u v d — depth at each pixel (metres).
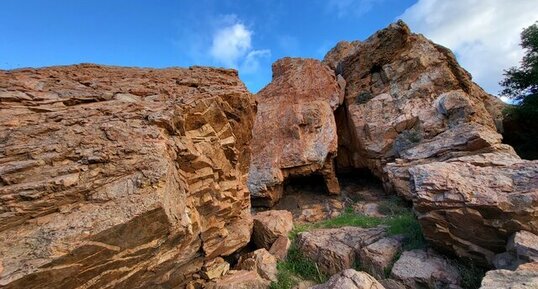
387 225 11.73
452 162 9.91
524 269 5.30
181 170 6.94
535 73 18.34
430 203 8.57
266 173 17.81
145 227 4.76
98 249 4.27
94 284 4.58
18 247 3.80
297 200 19.11
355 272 6.45
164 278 6.60
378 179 19.50
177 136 6.97
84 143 5.39
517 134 20.11
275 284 8.58
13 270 3.54
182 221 5.61
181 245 6.18
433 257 8.61
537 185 7.48
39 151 4.96
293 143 18.66
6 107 5.86
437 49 20.61
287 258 10.48
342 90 21.39
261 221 12.50
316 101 20.17
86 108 6.50
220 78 10.22
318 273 9.40
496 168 8.84
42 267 3.68
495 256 7.32
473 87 19.75
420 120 17.20
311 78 21.36
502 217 7.37
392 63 20.55
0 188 4.26
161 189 5.02
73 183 4.60
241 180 11.03
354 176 22.09
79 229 4.14
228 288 8.06
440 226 8.37
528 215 6.97
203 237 7.96
